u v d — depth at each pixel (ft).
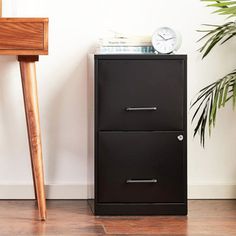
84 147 9.17
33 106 7.69
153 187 7.98
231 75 9.20
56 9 9.07
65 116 9.14
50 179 9.16
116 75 7.91
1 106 9.05
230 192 9.32
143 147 7.97
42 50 7.36
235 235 6.91
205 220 7.72
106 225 7.41
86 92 9.14
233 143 9.34
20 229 7.16
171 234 6.97
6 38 7.32
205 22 9.21
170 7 9.18
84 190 9.18
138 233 7.01
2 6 8.99
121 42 8.29
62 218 7.80
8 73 9.04
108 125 7.93
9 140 9.08
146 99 7.96
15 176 9.11
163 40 8.25
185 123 8.00
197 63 9.23
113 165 7.95
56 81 9.12
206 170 9.34
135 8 9.15
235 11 7.61
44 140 9.14
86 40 9.12
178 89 7.98
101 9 9.12
